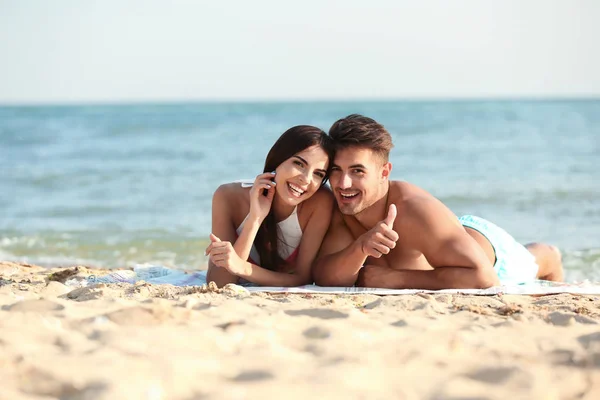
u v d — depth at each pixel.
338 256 4.47
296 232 4.70
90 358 2.39
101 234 9.75
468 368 2.44
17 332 2.72
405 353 2.60
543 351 2.73
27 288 4.19
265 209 4.50
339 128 4.37
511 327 3.09
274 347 2.62
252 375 2.29
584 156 19.33
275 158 4.44
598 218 10.66
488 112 42.50
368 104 68.19
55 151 22.81
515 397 2.18
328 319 3.14
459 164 18.25
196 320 2.99
